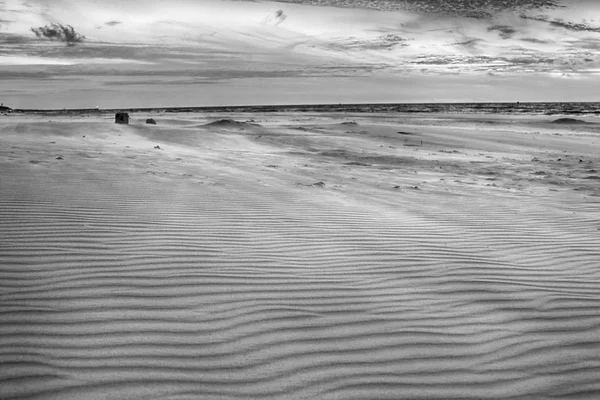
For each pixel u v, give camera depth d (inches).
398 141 888.9
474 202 331.6
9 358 118.5
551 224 273.7
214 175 398.0
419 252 214.1
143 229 223.8
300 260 197.3
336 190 354.9
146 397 108.0
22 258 180.4
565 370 128.0
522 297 171.3
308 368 123.1
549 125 1472.7
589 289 180.4
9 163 381.1
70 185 307.9
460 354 133.3
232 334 137.1
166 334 134.7
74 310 144.5
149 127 824.3
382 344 136.3
